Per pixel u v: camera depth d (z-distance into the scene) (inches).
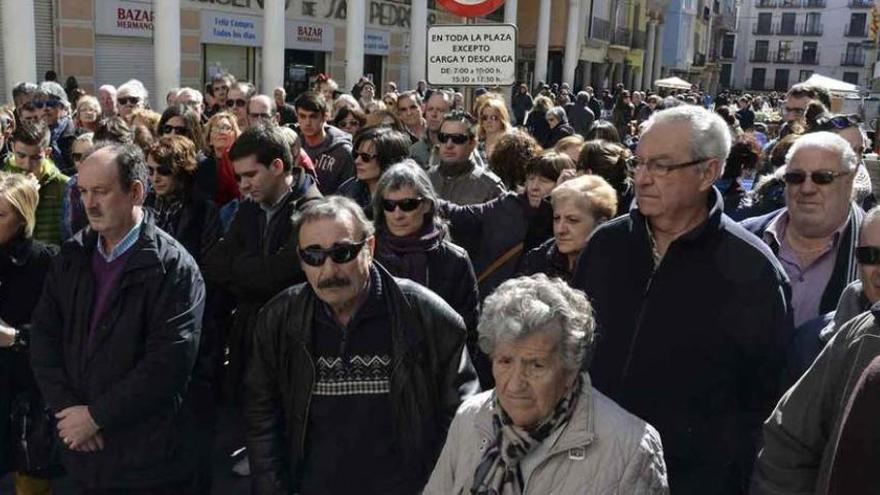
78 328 123.5
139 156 124.7
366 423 111.2
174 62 644.1
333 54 908.0
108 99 345.1
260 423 114.1
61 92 285.0
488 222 176.2
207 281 155.3
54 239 198.8
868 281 100.3
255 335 114.5
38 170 196.5
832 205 125.5
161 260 122.8
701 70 2484.0
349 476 111.5
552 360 77.5
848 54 3088.1
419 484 112.6
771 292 100.9
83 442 119.3
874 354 79.7
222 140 208.1
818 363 85.0
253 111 280.2
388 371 111.5
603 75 1672.0
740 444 102.9
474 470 83.3
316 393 111.4
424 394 111.8
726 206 192.5
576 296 82.0
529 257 156.2
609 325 107.0
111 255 123.5
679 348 102.0
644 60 1911.9
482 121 274.8
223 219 192.1
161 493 126.8
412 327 111.0
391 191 143.6
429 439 112.4
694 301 101.7
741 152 191.0
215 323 154.4
